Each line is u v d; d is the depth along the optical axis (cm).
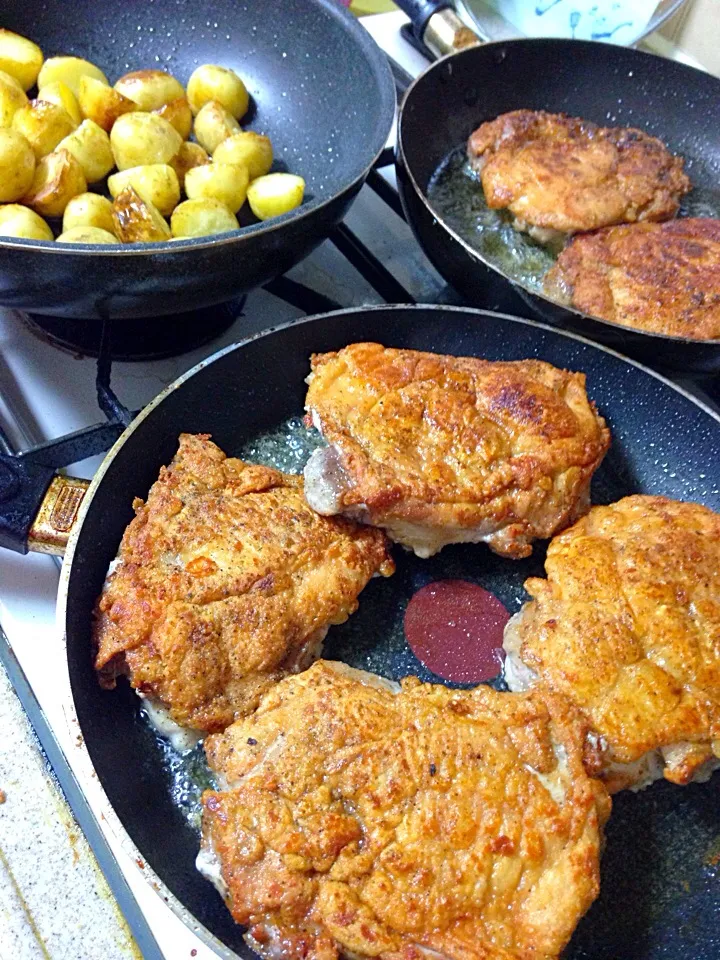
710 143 48
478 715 25
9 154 32
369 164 32
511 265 42
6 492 28
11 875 24
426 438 30
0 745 27
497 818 22
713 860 26
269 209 37
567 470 30
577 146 45
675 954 24
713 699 25
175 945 24
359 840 22
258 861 22
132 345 37
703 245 40
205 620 26
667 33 54
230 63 45
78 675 25
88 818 25
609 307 38
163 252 27
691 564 27
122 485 29
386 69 38
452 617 31
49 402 35
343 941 21
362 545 29
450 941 21
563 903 22
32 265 27
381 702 25
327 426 30
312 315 37
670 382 34
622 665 25
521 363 32
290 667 27
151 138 37
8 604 30
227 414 33
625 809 27
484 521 30
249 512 28
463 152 47
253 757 24
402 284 43
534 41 46
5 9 41
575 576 27
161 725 26
